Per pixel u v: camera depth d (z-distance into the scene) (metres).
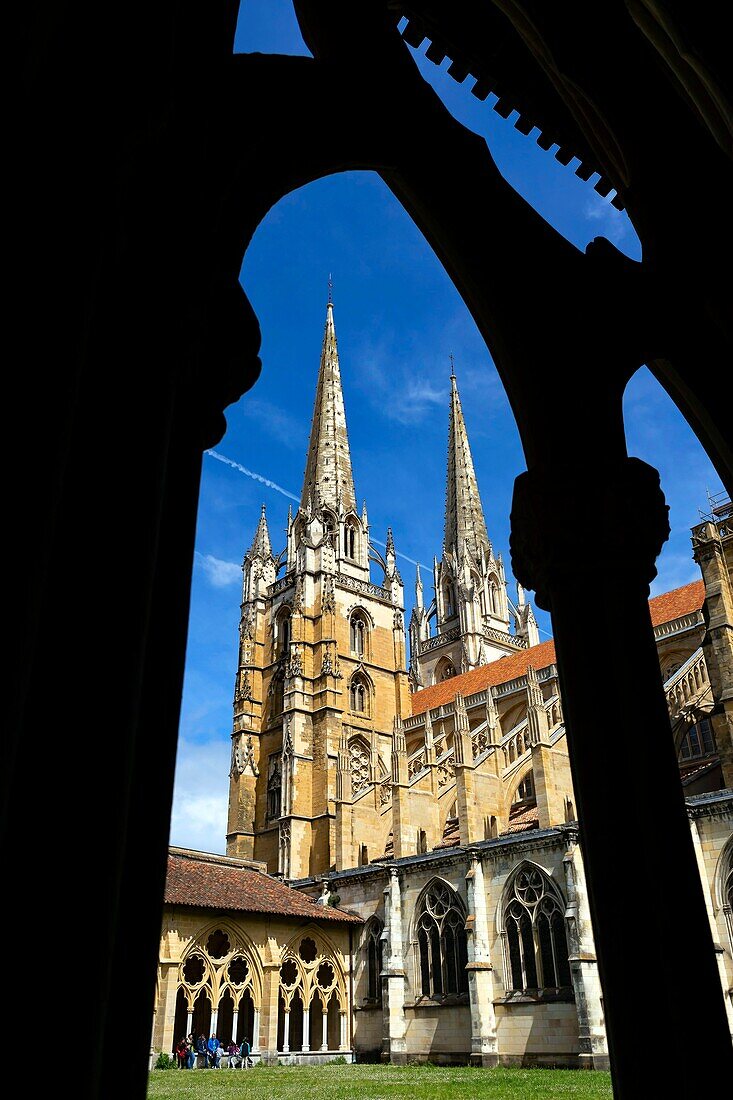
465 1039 43.66
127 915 4.67
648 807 7.22
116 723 4.39
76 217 4.47
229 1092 29.28
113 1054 4.28
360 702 82.19
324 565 85.06
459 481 118.81
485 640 106.88
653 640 8.12
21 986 3.66
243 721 84.00
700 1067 6.25
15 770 4.14
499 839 44.84
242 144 7.07
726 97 8.88
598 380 9.24
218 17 6.41
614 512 8.37
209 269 6.04
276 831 76.62
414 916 49.00
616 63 10.53
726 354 10.16
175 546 5.87
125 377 5.22
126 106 4.88
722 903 34.88
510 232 9.67
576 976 38.53
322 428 101.88
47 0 4.38
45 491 3.95
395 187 9.75
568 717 8.02
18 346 4.08
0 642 3.56
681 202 10.44
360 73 8.76
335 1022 51.81
